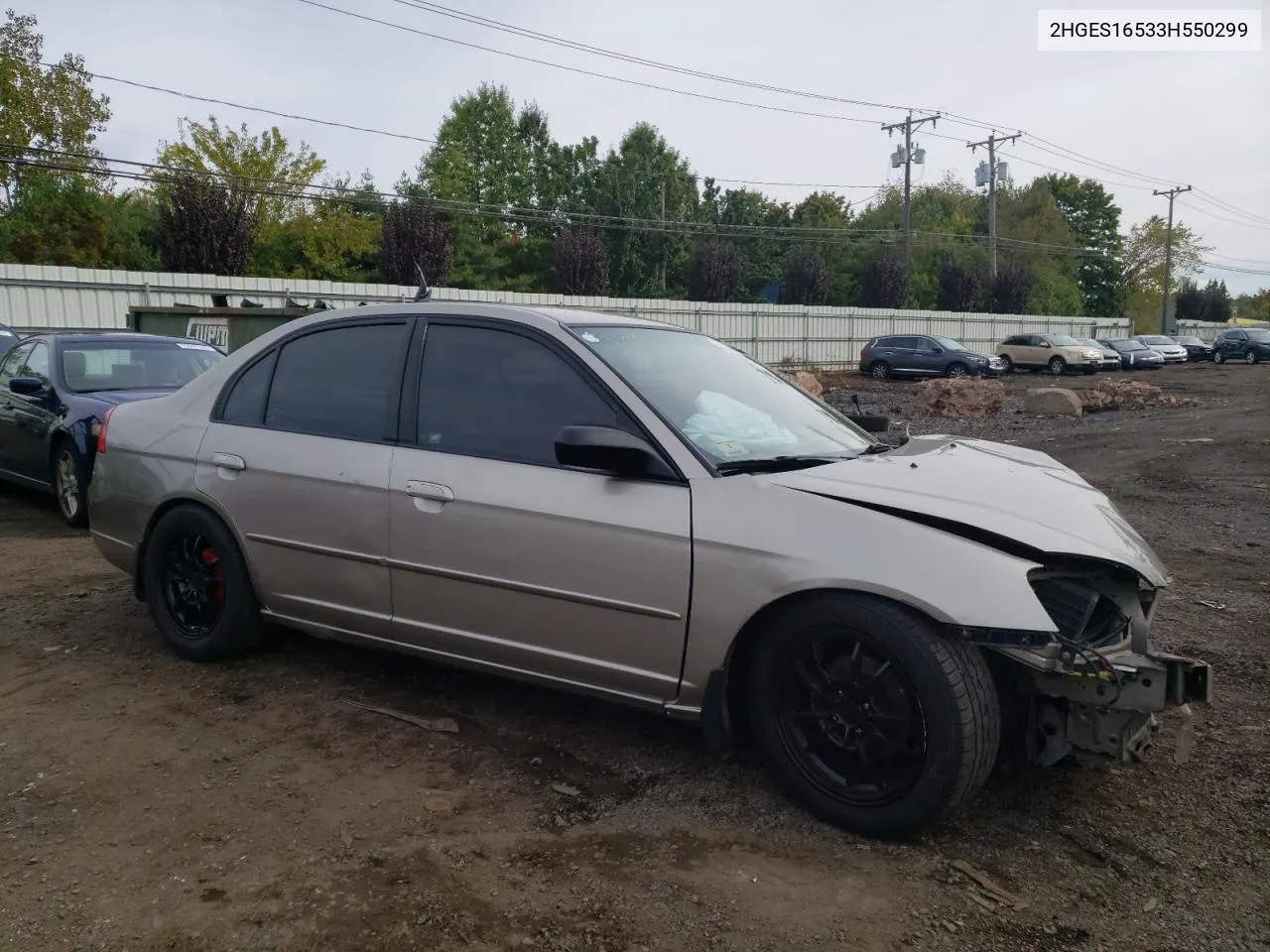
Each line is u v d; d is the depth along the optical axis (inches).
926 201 2933.1
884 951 98.0
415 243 1472.7
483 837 119.0
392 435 152.3
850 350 1787.6
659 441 129.6
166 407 183.8
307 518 158.1
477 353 149.7
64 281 980.6
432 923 101.6
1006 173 2148.1
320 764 138.8
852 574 114.2
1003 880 110.9
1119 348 1636.3
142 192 1756.9
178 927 100.7
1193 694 111.1
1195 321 3331.7
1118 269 3184.1
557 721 153.9
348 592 155.7
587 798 129.1
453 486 141.6
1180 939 100.7
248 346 177.6
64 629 197.6
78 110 1513.3
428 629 148.2
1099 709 115.8
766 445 137.7
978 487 128.3
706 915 103.3
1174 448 535.8
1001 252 2628.0
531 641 138.3
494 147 2139.5
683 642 125.3
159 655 182.4
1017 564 111.7
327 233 1727.4
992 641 108.2
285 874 110.5
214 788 131.0
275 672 174.1
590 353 140.1
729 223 2290.8
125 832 119.5
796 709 123.8
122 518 185.3
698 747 144.6
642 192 2142.0
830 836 119.8
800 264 2014.0
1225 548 280.2
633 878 110.4
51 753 141.6
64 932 99.6
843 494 121.0
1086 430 661.3
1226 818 124.9
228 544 170.1
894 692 115.0
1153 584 118.7
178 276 1056.8
